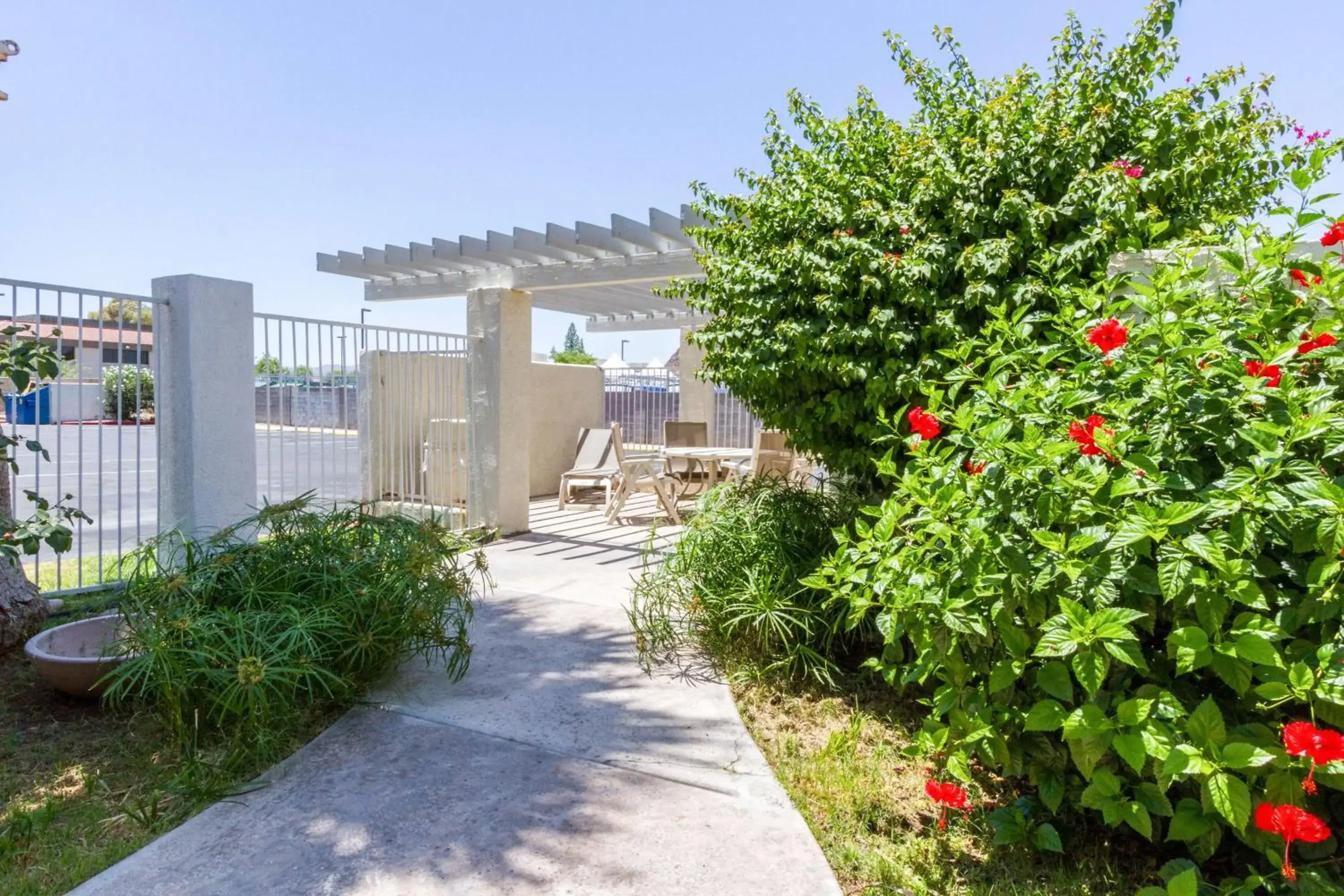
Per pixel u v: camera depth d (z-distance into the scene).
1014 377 3.19
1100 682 1.95
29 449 3.57
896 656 2.78
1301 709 2.03
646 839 2.36
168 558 3.79
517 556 6.51
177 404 4.62
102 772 2.74
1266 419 2.13
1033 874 2.25
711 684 3.62
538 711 3.29
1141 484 2.18
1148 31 4.09
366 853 2.28
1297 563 2.07
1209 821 1.92
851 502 4.61
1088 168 3.74
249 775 2.72
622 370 12.41
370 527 3.70
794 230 4.34
